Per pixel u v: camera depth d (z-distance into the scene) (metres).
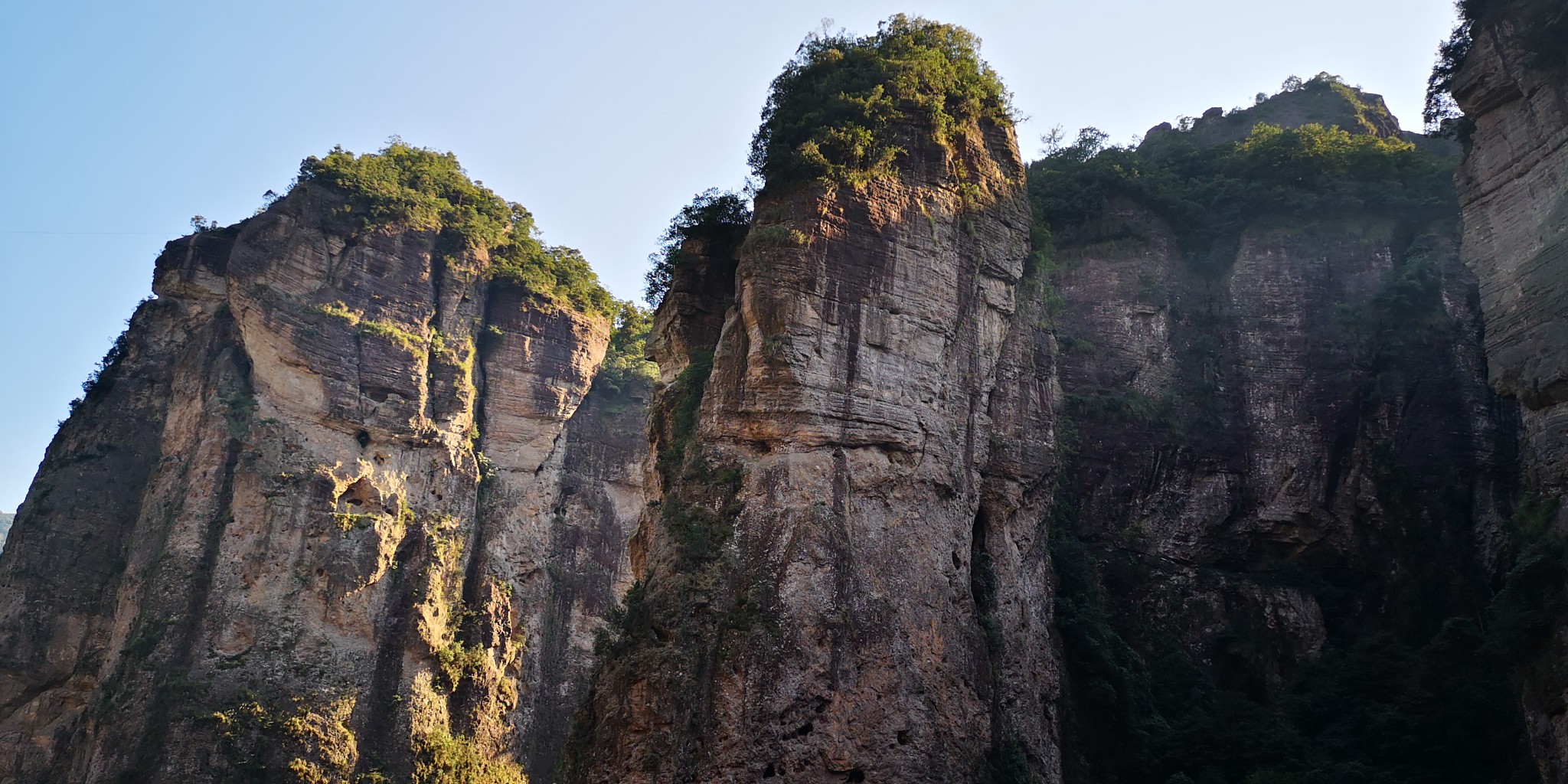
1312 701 54.19
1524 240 46.41
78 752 75.06
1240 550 64.06
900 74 54.16
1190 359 68.06
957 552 49.09
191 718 71.69
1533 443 45.12
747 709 42.78
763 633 43.84
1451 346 64.00
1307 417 65.00
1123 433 65.31
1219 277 70.19
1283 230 69.75
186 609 75.56
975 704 46.59
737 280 50.12
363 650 78.00
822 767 42.94
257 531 77.75
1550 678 40.56
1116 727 53.12
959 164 54.03
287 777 71.81
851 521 46.47
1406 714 50.72
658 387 56.12
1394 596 59.50
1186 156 75.94
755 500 46.25
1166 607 60.31
